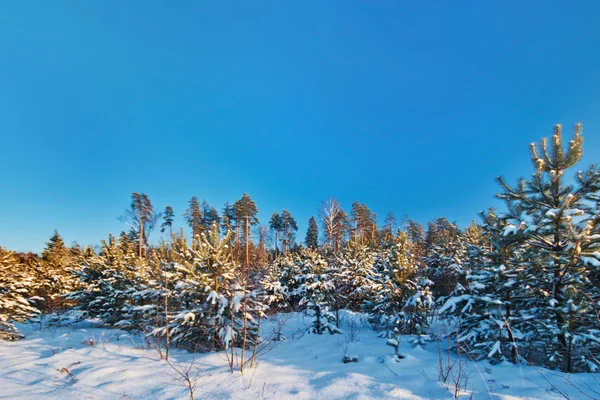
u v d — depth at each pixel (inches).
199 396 197.3
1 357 291.6
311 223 1868.8
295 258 984.3
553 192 247.6
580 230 218.2
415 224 1626.5
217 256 343.6
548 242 239.8
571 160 244.5
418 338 317.7
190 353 320.2
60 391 209.5
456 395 171.9
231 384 215.8
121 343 361.1
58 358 282.2
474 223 779.4
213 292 326.0
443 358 259.4
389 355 268.7
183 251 427.8
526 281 240.5
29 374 242.4
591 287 229.8
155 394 202.7
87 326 529.7
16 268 467.5
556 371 209.5
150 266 515.8
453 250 733.3
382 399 175.9
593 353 222.2
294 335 452.4
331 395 188.7
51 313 679.7
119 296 497.0
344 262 684.1
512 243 254.4
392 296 403.5
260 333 448.5
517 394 170.9
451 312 277.7
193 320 320.2
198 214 1513.3
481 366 230.4
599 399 159.6
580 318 215.2
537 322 233.8
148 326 403.9
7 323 389.7
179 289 376.2
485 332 251.0
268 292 698.8
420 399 174.1
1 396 202.1
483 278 272.5
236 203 1328.7
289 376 231.5
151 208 1306.6
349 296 618.2
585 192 240.5
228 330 303.0
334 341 375.2
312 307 486.6
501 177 271.0
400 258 430.3
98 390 210.4
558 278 228.1
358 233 1544.0
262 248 1438.2
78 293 569.0
